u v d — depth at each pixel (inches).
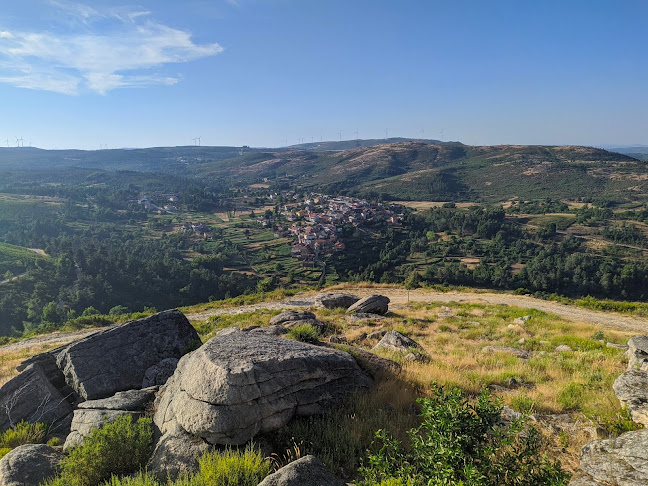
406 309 1219.9
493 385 441.4
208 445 262.4
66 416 432.5
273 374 299.3
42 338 1263.5
